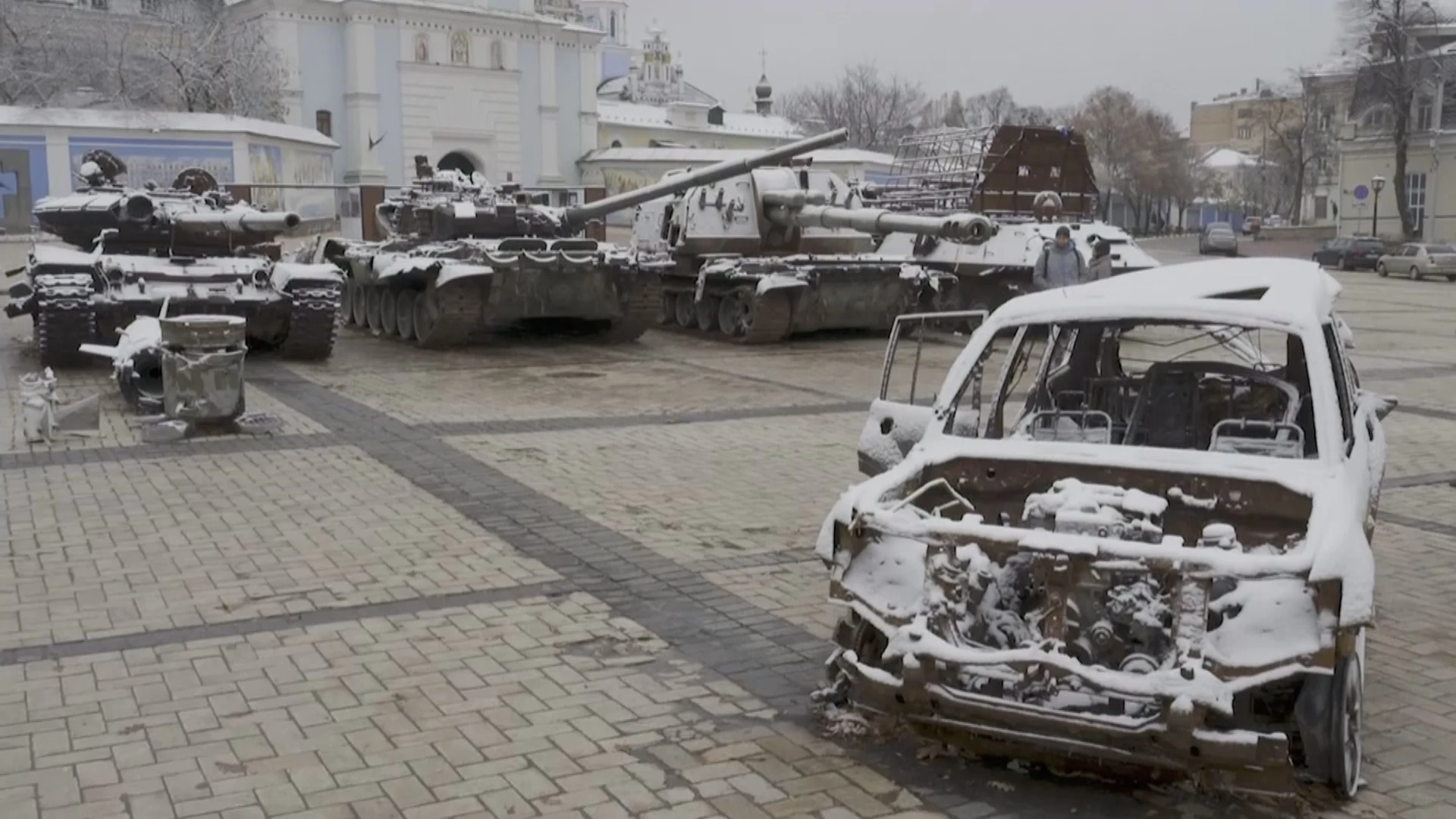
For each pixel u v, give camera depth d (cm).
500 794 461
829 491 953
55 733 511
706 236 2002
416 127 5847
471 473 998
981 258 2091
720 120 7662
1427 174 5619
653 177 6194
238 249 1692
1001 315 582
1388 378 1625
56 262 1470
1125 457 514
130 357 1219
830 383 1532
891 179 2898
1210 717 420
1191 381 620
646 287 1845
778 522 861
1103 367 681
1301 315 528
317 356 1641
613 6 9431
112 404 1288
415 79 5816
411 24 5781
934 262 2156
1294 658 410
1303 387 596
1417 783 475
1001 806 454
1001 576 492
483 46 5984
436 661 594
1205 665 412
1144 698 413
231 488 938
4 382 1437
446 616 659
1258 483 489
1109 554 433
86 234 1611
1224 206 10156
